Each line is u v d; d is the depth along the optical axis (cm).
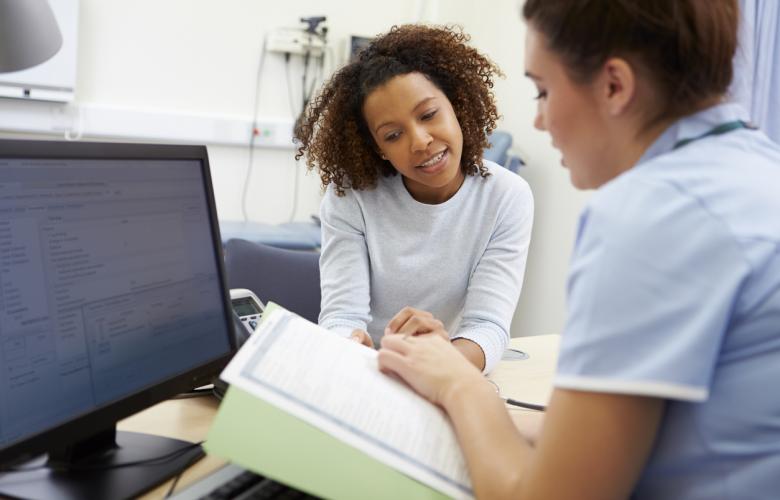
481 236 150
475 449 72
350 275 147
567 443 59
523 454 70
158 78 317
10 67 187
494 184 152
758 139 69
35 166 74
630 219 60
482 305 142
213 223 102
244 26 329
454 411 79
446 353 88
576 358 60
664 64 63
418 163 135
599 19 62
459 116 144
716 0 63
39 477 81
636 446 59
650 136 67
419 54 138
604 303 59
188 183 98
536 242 340
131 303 86
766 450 57
